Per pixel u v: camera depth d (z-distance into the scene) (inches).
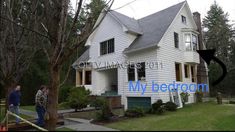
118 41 775.1
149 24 801.6
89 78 910.4
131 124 391.9
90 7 478.0
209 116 463.5
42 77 1024.2
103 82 866.1
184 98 665.0
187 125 372.2
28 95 1021.8
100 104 598.9
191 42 756.6
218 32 1605.6
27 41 534.0
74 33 449.4
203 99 799.1
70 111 638.5
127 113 487.8
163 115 493.7
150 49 668.7
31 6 509.7
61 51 369.7
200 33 866.8
